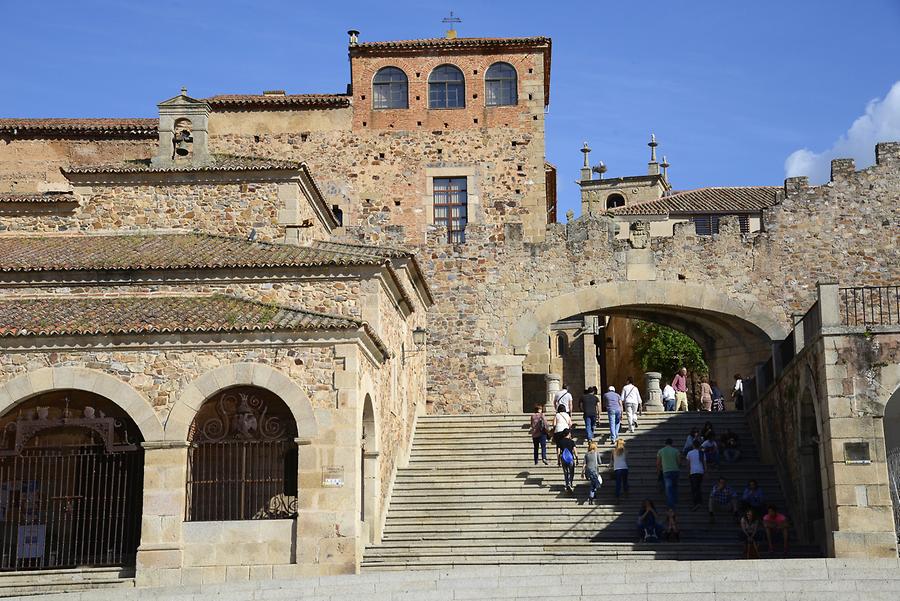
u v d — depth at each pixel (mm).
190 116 32156
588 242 37531
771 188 58062
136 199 30984
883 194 37469
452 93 40969
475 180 40344
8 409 22906
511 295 37375
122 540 23391
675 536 24406
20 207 30984
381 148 40562
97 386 22969
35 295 26516
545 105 44281
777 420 27359
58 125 39719
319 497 22500
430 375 36938
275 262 26297
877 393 22438
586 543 24422
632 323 58875
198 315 23984
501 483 27781
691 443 27297
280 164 30906
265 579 21438
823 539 23516
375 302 26172
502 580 19047
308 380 23016
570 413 29484
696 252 37438
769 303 37125
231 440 23078
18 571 22594
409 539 25234
